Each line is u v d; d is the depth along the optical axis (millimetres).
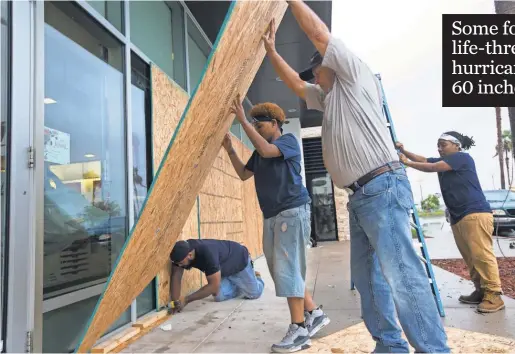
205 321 3096
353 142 1697
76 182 2449
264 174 2512
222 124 2365
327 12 4859
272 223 2504
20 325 1928
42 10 2170
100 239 2662
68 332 2297
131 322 2922
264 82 7062
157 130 3539
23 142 2021
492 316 2926
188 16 4781
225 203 5547
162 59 3988
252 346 2473
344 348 2357
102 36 2814
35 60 2107
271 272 2547
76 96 2504
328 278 5086
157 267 2578
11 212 1924
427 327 1572
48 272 2150
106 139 2805
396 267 1604
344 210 11727
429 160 3570
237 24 1623
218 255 3578
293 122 9977
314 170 11961
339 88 1777
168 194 1910
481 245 3125
